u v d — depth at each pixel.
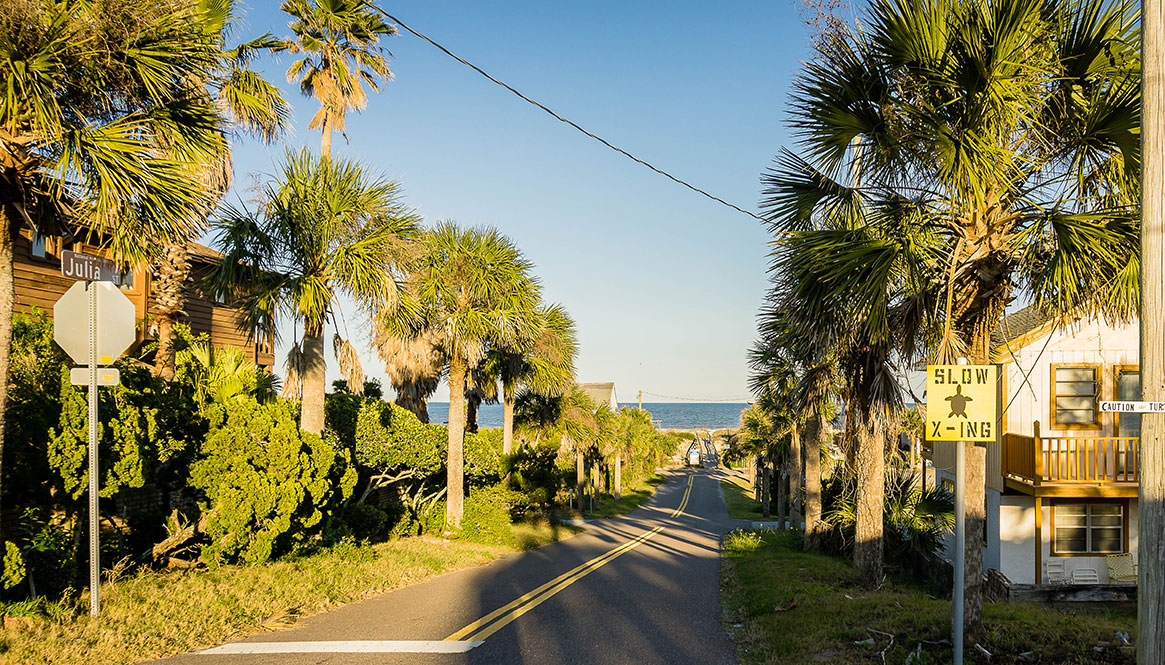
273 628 8.20
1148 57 4.64
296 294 12.94
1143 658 4.45
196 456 10.73
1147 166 4.63
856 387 12.65
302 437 12.14
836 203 9.61
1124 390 14.41
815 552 18.91
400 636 7.96
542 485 31.89
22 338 8.53
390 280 13.62
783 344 15.80
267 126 12.10
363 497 18.20
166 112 7.15
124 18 6.55
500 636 8.20
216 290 13.02
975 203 7.35
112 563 9.73
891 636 7.77
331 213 13.14
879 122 7.86
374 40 17.00
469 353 19.50
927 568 14.12
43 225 7.49
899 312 8.69
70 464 7.71
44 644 6.28
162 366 12.57
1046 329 14.42
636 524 35.41
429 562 15.12
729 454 76.00
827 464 29.52
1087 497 13.95
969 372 5.88
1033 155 7.76
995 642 7.39
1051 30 7.15
